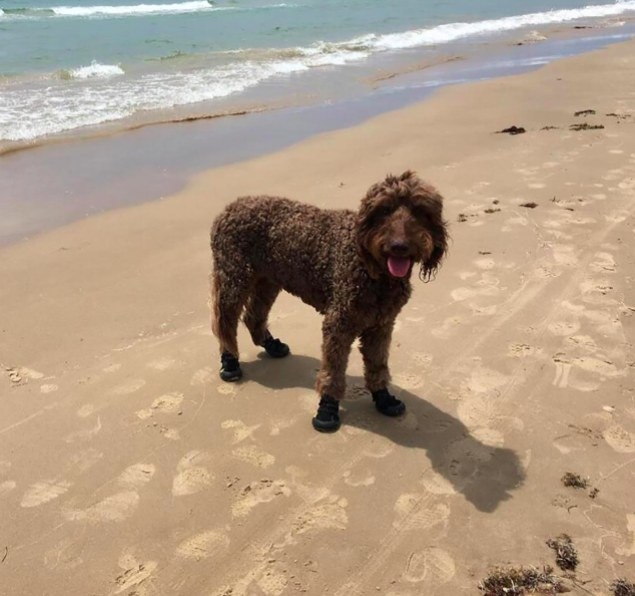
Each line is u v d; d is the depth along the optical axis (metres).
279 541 1.36
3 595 1.24
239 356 2.05
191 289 2.42
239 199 1.83
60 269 2.55
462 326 2.15
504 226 2.85
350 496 1.48
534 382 1.87
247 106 5.07
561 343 2.04
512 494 1.48
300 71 6.48
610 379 1.87
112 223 2.97
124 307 2.29
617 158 3.66
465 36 9.14
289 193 3.28
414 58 7.33
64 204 3.17
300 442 1.65
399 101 5.26
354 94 5.54
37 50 7.09
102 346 2.06
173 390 1.86
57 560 1.32
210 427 1.71
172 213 3.08
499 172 3.53
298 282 1.73
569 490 1.49
